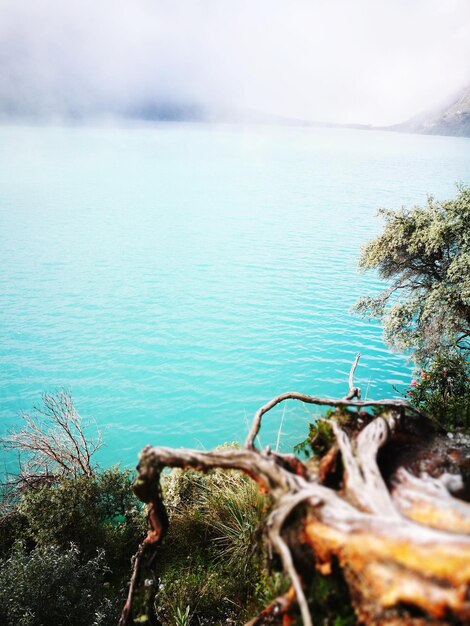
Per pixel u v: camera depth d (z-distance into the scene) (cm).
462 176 12862
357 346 2758
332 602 230
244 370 2550
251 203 9056
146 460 304
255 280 4366
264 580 420
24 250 5581
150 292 4119
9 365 2733
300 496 252
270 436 1817
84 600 613
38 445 1138
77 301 3897
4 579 611
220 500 772
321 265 4828
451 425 494
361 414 349
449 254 1145
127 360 2780
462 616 175
